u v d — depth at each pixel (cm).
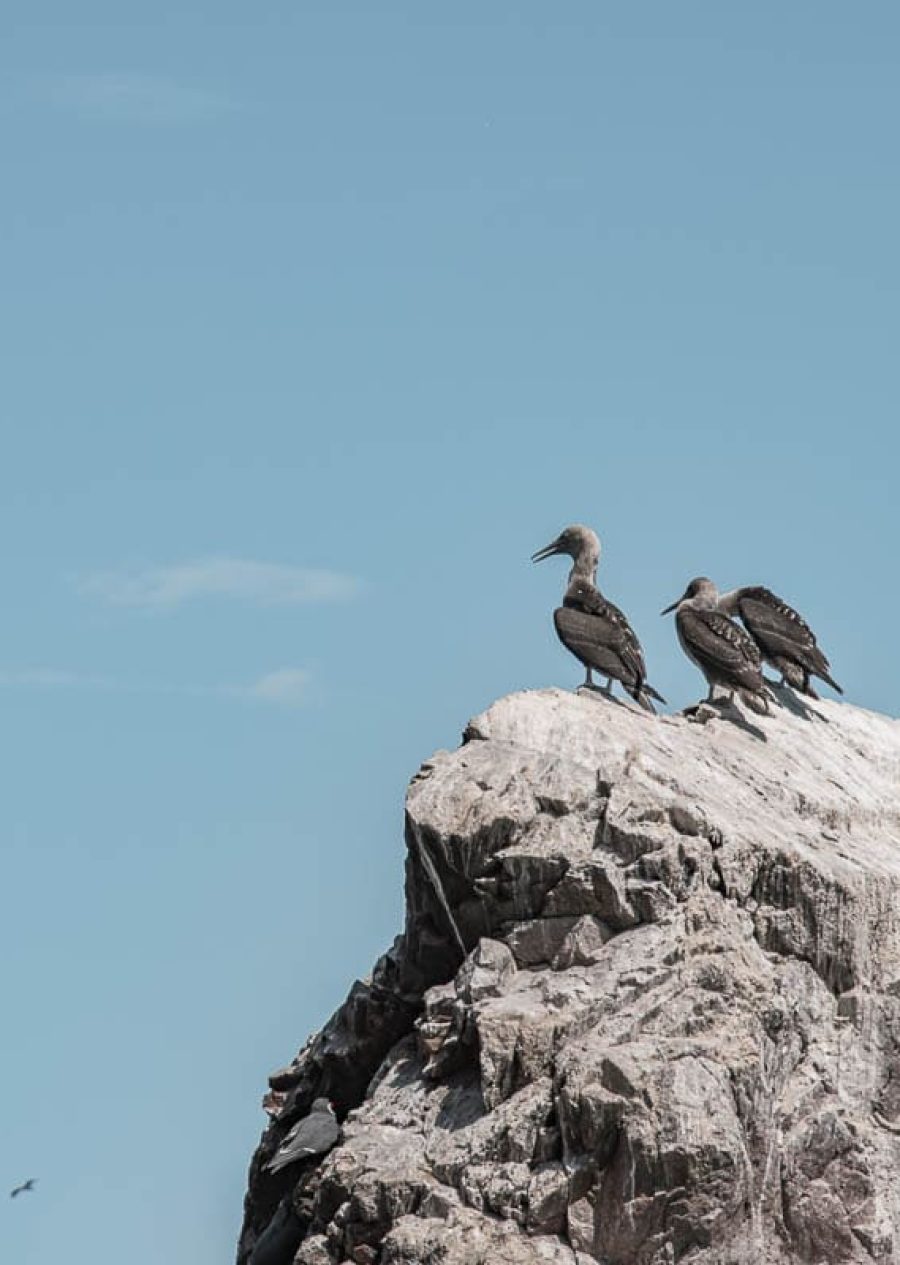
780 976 3316
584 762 3481
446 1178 3161
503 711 3575
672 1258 3078
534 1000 3253
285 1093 3884
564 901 3325
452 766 3503
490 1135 3156
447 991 3350
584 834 3372
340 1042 3631
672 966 3250
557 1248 3072
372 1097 3378
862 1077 3331
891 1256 3198
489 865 3384
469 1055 3291
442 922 3478
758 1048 3198
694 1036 3203
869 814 3712
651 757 3512
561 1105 3112
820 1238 3189
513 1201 3105
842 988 3403
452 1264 3050
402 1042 3462
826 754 3850
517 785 3438
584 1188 3095
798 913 3384
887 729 4053
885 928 3466
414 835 3441
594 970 3269
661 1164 3067
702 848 3341
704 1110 3092
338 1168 3244
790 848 3409
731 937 3300
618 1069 3100
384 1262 3086
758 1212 3152
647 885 3303
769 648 3981
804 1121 3238
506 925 3366
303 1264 3200
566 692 3666
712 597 4038
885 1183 3241
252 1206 3756
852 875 3434
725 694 3866
